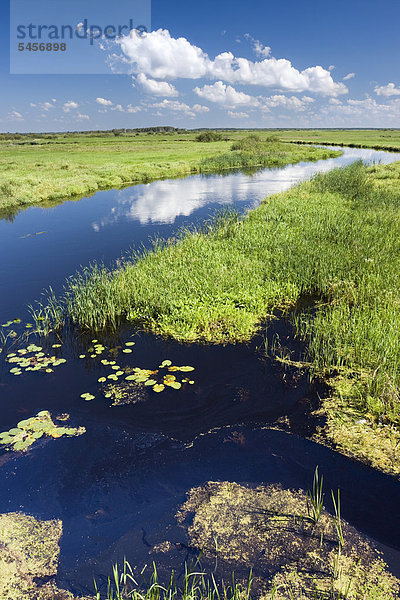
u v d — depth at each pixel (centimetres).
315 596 275
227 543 322
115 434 462
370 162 3338
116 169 3167
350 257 923
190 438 454
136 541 329
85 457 427
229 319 709
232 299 781
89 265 1062
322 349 617
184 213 1725
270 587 284
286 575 292
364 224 1173
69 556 317
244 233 1138
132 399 523
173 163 3631
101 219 1670
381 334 577
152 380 560
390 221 1191
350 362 571
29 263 1094
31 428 468
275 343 654
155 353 635
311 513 348
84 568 306
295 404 505
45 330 696
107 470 409
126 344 664
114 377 568
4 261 1114
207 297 770
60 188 2331
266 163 4025
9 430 467
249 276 861
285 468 403
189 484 388
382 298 719
